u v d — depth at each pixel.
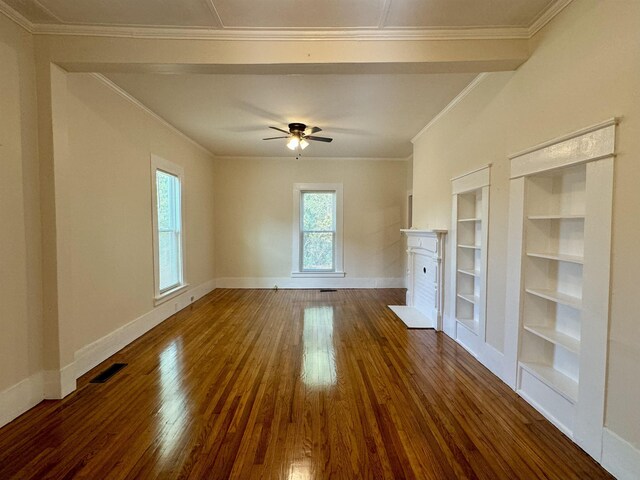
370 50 2.28
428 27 2.23
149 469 1.65
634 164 1.52
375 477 1.60
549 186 2.29
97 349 2.91
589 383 1.75
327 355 3.13
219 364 2.92
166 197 4.52
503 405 2.25
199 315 4.54
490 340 2.81
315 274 6.54
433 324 4.07
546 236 2.32
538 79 2.18
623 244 1.57
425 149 4.46
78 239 2.68
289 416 2.11
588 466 1.68
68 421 2.05
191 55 2.27
